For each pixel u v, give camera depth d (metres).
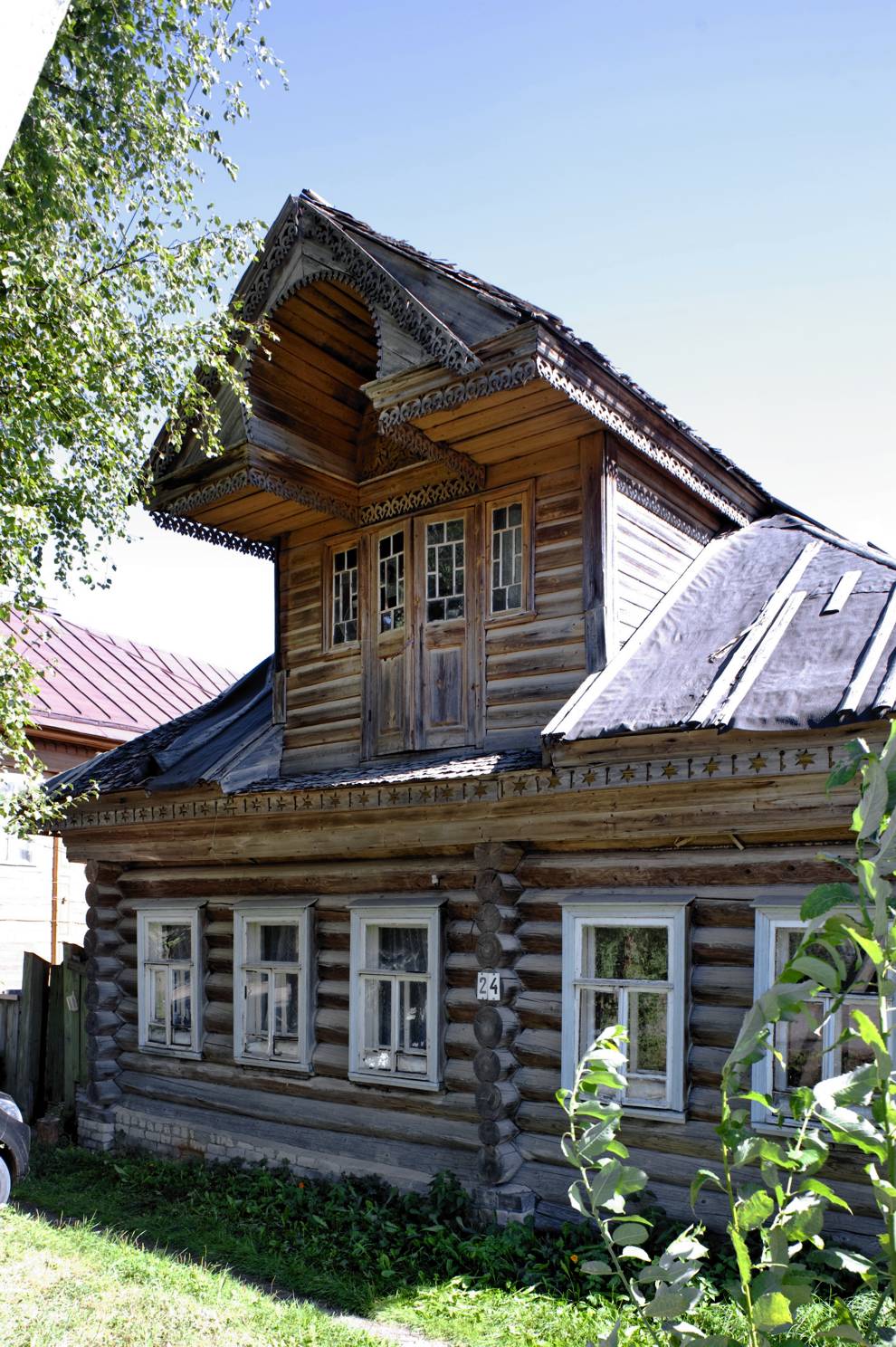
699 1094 6.95
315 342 9.73
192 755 10.65
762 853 6.98
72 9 8.66
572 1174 7.51
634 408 8.38
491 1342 5.85
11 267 7.73
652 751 6.95
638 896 7.40
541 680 8.61
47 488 8.66
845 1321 2.04
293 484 9.60
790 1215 2.12
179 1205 8.65
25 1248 7.16
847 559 8.44
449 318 7.98
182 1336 5.70
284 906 9.60
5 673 8.74
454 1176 8.10
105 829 11.20
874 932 1.96
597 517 8.41
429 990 8.41
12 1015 12.30
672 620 8.48
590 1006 7.55
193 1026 10.39
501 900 7.96
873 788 2.06
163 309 9.09
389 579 9.88
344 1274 6.99
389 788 8.38
